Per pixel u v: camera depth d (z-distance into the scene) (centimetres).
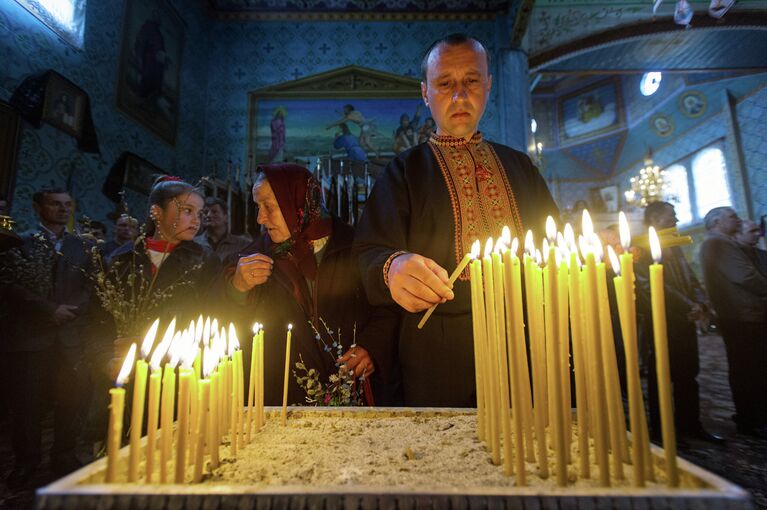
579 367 68
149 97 596
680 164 1488
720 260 323
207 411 68
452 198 129
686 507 47
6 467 267
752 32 743
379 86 737
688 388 317
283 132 728
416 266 94
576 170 1823
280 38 758
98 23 506
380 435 87
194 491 49
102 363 181
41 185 421
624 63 864
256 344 93
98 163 498
